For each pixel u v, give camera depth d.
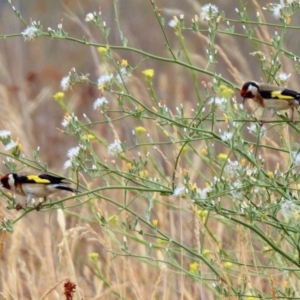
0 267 12.89
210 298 12.09
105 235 10.53
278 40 10.57
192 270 11.21
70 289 10.09
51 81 20.70
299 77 15.99
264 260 12.80
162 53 22.91
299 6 10.48
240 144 10.43
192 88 19.58
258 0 22.27
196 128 10.08
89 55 23.47
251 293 10.36
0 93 16.55
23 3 25.31
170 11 14.40
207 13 10.63
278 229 11.00
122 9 25.05
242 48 20.86
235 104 10.31
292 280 11.91
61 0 24.27
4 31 23.81
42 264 12.22
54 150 18.23
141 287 12.16
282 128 11.29
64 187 10.58
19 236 12.64
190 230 12.88
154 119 10.53
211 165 11.52
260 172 9.77
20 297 12.12
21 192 10.62
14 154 10.40
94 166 10.42
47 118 19.36
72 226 13.26
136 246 13.04
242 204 9.79
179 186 10.09
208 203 9.80
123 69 10.77
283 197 10.23
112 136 17.08
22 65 22.61
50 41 23.81
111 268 13.02
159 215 12.66
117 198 14.24
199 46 20.53
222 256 10.85
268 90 10.41
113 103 16.75
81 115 19.39
